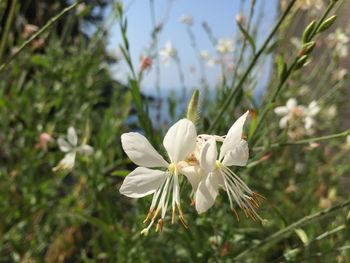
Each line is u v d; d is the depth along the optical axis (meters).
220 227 0.12
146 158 0.07
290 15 0.14
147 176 0.07
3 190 0.16
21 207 0.17
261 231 0.13
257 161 0.11
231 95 0.10
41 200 0.16
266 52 0.13
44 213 0.19
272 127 0.16
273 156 0.20
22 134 0.18
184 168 0.07
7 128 0.18
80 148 0.13
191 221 0.11
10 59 0.09
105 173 0.16
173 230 0.11
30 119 0.17
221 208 0.12
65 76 0.19
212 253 0.11
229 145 0.07
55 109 0.19
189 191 0.11
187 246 0.11
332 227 0.13
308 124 0.16
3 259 0.16
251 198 0.08
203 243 0.11
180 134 0.07
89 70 0.19
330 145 0.23
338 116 0.25
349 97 0.25
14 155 0.19
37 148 0.17
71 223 0.16
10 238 0.16
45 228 0.17
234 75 0.12
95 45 0.20
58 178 0.17
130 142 0.07
